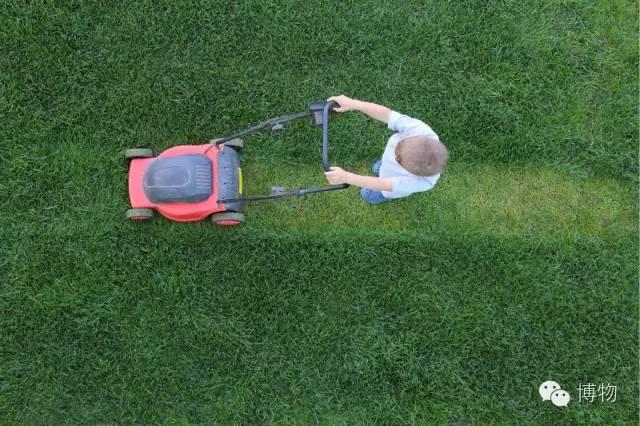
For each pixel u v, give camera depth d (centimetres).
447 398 356
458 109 375
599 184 380
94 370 339
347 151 368
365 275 358
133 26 362
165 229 350
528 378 360
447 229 367
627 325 367
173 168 313
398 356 355
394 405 352
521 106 378
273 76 368
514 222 374
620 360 363
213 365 346
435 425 351
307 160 367
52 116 353
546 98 379
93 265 345
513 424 356
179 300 348
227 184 323
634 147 380
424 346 358
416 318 359
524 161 377
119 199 349
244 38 368
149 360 342
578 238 370
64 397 336
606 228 377
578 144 380
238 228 354
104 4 362
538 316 364
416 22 378
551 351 362
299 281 354
